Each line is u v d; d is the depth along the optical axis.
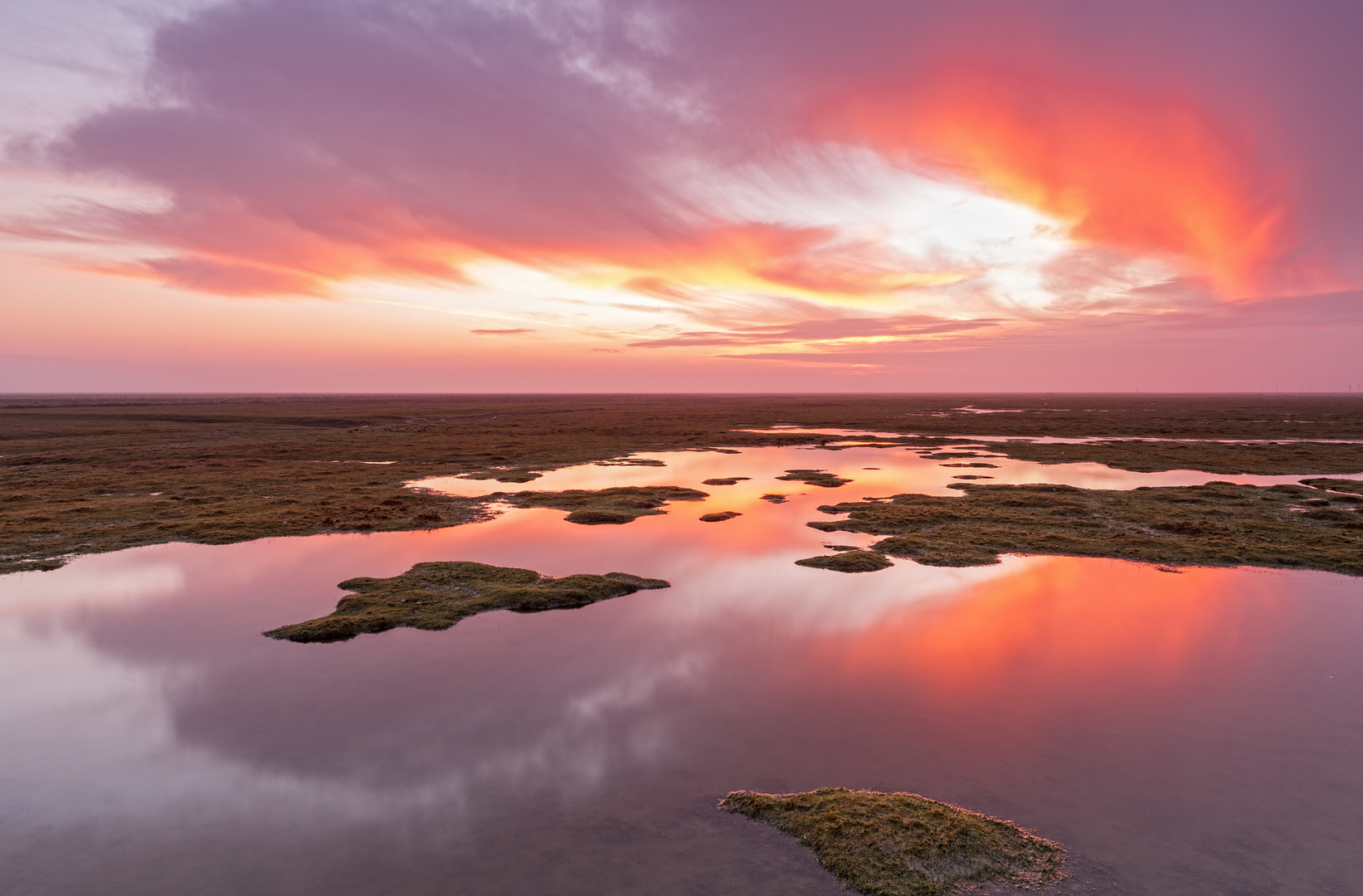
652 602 21.20
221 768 12.12
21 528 30.00
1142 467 51.41
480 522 33.22
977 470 52.03
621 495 39.75
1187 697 14.76
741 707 14.38
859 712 14.14
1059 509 34.25
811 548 28.03
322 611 20.42
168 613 20.20
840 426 99.88
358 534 30.20
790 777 11.75
